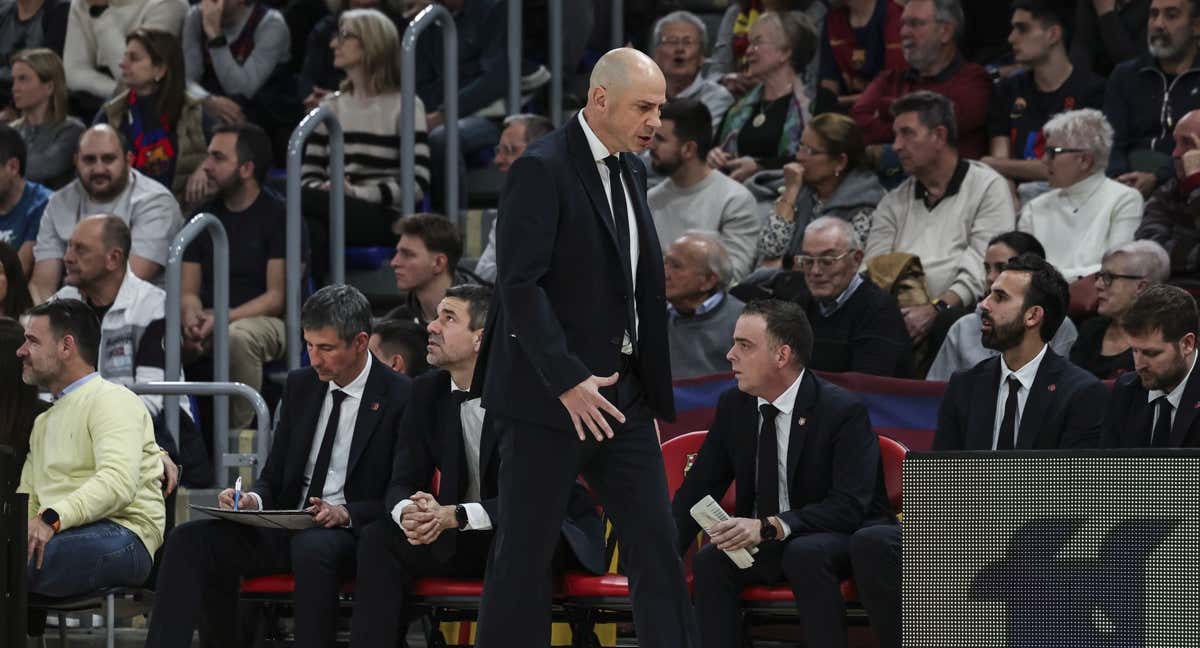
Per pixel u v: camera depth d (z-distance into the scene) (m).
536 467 16.30
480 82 31.89
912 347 24.14
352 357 20.08
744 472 19.36
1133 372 18.89
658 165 27.52
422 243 24.48
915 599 14.41
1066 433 18.97
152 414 23.86
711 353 24.28
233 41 33.72
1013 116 29.00
